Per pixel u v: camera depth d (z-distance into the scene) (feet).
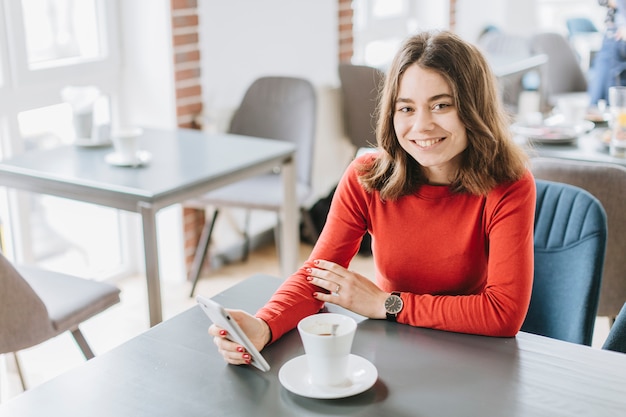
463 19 20.44
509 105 15.72
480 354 4.47
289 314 4.87
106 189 7.73
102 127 9.39
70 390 4.13
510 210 5.07
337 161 14.73
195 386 4.16
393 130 5.23
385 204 5.44
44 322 6.84
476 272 5.36
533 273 5.56
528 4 23.39
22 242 10.35
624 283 7.54
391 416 3.83
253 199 10.56
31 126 10.36
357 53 16.89
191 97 11.60
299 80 11.62
